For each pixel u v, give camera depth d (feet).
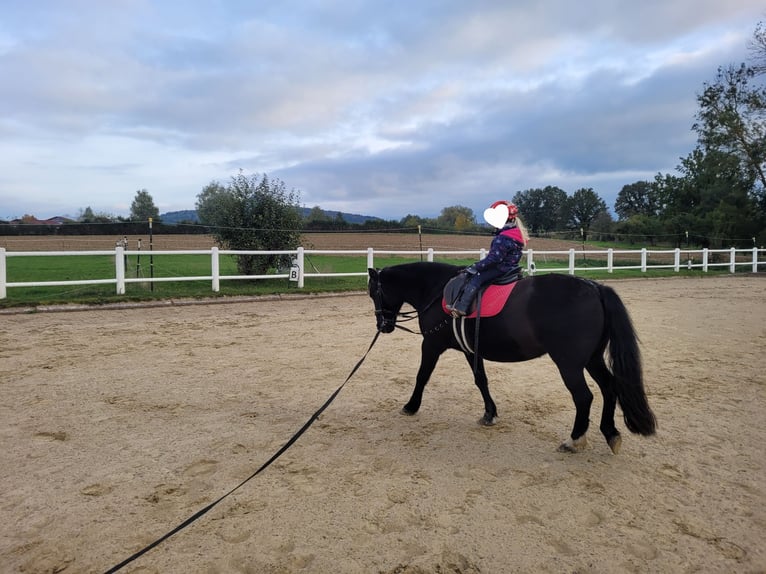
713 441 15.58
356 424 16.63
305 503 11.59
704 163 116.98
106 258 78.43
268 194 50.80
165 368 22.57
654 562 9.70
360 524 10.76
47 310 34.19
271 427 16.20
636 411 13.08
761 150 103.40
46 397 18.45
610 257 72.38
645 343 29.58
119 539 10.14
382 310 17.90
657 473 13.43
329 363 24.14
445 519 11.00
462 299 14.55
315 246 98.43
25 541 10.05
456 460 14.02
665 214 131.34
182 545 9.96
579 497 12.09
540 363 25.17
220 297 41.11
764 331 33.14
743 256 105.19
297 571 9.22
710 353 27.17
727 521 11.17
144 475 12.85
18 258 79.15
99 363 22.95
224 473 13.02
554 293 13.87
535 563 9.57
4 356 23.62
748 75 104.12
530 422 17.10
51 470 13.02
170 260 75.72
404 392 20.17
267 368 23.02
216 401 18.52
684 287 60.34
